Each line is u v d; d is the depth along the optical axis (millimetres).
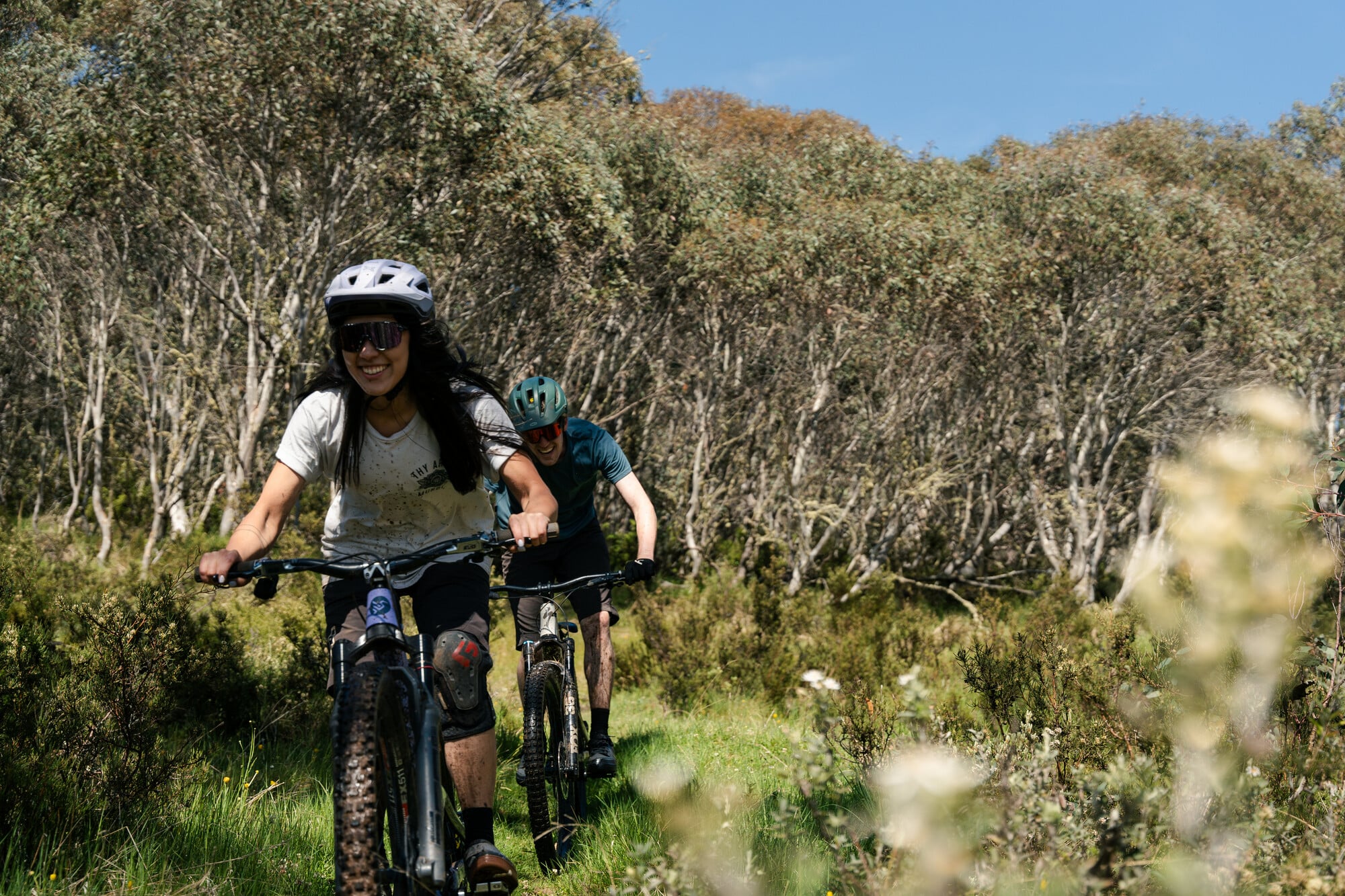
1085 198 17641
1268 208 22891
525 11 22094
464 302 16297
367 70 13945
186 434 16766
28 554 10727
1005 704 4703
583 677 8734
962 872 1835
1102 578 17797
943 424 17125
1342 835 2633
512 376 16625
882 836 2111
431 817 2420
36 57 18062
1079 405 17609
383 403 2912
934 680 8117
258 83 13836
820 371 16797
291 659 6785
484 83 14461
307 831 4066
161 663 4531
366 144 14430
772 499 16625
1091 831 2551
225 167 14688
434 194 15461
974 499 18062
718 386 17391
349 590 2998
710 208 19328
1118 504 17891
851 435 16797
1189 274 17000
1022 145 21938
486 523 3213
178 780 4211
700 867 2223
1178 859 2164
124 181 14656
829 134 25141
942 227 17406
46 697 4270
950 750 3057
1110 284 17344
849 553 16844
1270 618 1894
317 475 3045
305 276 14891
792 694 8672
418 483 3006
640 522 4602
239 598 9570
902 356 16672
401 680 2570
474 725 2998
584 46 22938
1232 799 2205
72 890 3084
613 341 18359
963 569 17312
